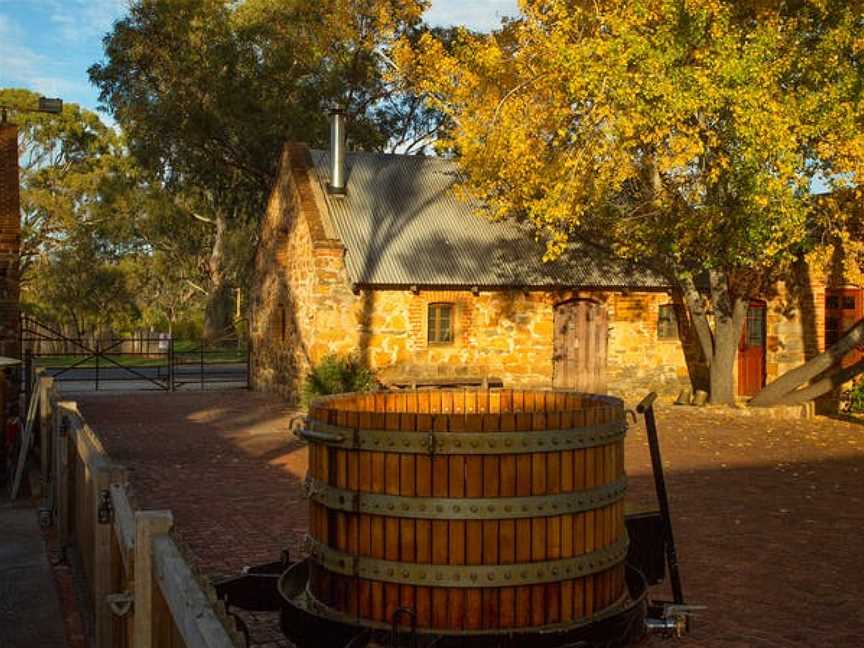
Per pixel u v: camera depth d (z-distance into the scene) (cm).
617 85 1447
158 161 3309
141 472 1173
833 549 815
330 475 465
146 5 3088
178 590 295
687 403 2097
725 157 1516
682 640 579
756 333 2209
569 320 2158
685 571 743
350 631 444
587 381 2175
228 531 848
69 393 2319
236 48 3150
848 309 1983
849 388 1964
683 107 1417
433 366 2019
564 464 448
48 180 5362
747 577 726
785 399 1894
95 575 541
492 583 434
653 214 1741
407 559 441
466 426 435
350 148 3525
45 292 5431
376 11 3097
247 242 4919
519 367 2108
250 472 1179
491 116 1783
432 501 434
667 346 2256
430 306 2036
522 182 1694
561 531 448
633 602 479
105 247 5744
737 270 1978
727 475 1198
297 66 3253
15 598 688
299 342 2048
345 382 1825
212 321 4872
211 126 3130
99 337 4625
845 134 1452
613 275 2183
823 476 1199
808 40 1584
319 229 1939
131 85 3186
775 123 1394
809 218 1727
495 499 434
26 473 1243
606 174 1602
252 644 570
